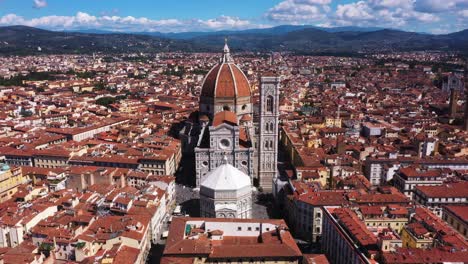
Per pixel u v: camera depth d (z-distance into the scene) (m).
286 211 192.38
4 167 195.62
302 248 164.38
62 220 156.00
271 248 137.38
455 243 130.88
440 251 124.00
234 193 173.12
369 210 156.75
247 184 180.12
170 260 131.62
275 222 158.50
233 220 159.50
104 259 130.50
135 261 134.50
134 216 159.00
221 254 134.62
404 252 123.31
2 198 187.75
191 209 196.62
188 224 157.75
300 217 172.88
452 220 170.88
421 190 192.50
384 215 156.12
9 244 153.38
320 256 134.00
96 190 190.12
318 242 169.38
